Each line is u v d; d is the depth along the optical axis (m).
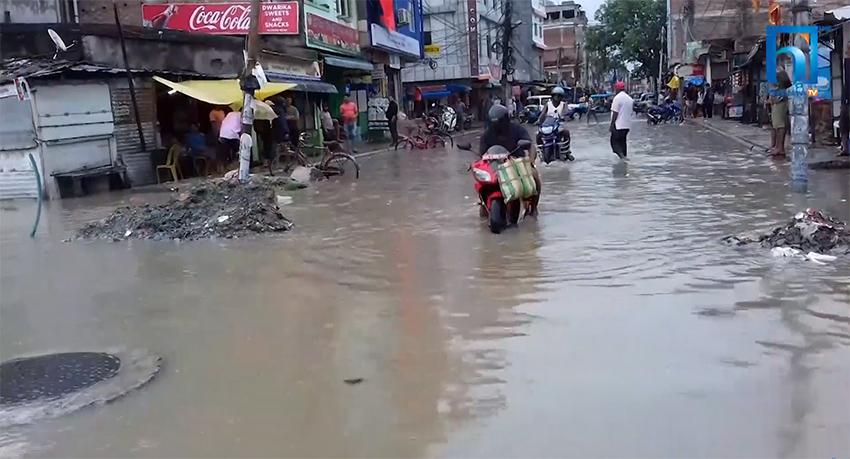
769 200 11.80
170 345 6.14
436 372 5.29
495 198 10.22
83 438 4.48
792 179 12.62
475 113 59.34
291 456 4.17
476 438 4.27
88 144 17.81
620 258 8.38
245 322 6.69
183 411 4.81
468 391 4.93
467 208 12.59
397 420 4.55
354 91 35.50
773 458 3.90
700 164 17.52
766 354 5.32
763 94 29.69
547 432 4.30
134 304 7.46
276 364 5.59
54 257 9.95
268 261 9.14
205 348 6.03
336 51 30.83
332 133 27.67
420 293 7.38
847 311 6.18
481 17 58.97
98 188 17.73
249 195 12.36
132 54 19.75
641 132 32.22
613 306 6.62
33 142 16.80
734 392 4.71
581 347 5.63
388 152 27.95
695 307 6.47
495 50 62.28
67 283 8.46
